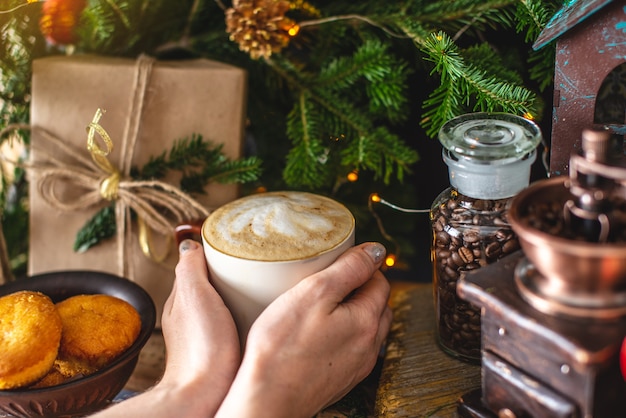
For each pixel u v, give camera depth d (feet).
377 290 2.29
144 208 2.62
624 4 2.03
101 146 2.63
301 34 2.72
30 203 2.73
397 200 2.95
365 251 2.25
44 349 2.20
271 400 2.06
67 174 2.62
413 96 2.83
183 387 2.12
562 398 1.89
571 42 2.12
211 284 2.27
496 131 2.18
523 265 1.96
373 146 2.59
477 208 2.23
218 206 2.66
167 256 2.68
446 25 2.52
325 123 2.68
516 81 2.41
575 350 1.78
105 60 2.65
